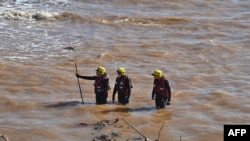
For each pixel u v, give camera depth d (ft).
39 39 115.96
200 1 156.66
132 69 96.48
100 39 117.39
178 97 80.28
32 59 100.42
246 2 156.46
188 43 115.34
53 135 64.39
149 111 73.56
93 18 135.03
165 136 64.80
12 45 110.22
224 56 105.81
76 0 156.76
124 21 133.90
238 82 88.58
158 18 135.74
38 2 153.17
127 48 110.32
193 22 134.00
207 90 84.07
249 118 71.77
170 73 94.02
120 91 75.97
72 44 112.68
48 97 79.41
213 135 65.51
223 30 127.24
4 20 131.34
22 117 70.74
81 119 69.87
